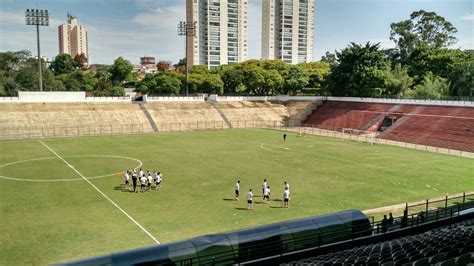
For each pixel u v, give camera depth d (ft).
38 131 269.85
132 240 92.48
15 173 158.10
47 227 100.42
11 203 119.75
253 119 348.38
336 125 325.62
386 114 304.71
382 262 58.90
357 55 351.67
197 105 350.43
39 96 301.02
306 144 242.17
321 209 116.37
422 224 89.76
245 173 162.20
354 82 350.43
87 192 132.36
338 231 79.92
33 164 175.32
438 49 386.32
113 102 326.85
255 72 413.18
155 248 65.72
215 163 181.88
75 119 293.02
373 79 340.39
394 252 64.23
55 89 419.54
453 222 93.76
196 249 66.95
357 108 335.06
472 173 163.22
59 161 182.60
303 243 76.02
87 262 61.46
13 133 261.85
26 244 89.81
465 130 241.96
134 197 127.54
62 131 277.03
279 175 159.02
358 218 83.61
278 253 73.20
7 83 393.91
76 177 152.46
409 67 386.73
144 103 335.67
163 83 407.64
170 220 106.52
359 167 174.40
